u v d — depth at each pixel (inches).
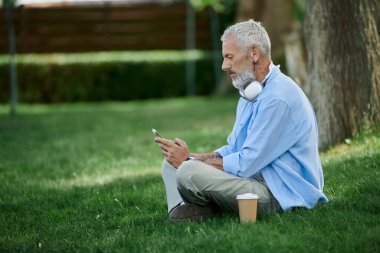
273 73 286.4
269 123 279.6
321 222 275.1
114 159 562.3
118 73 1263.5
